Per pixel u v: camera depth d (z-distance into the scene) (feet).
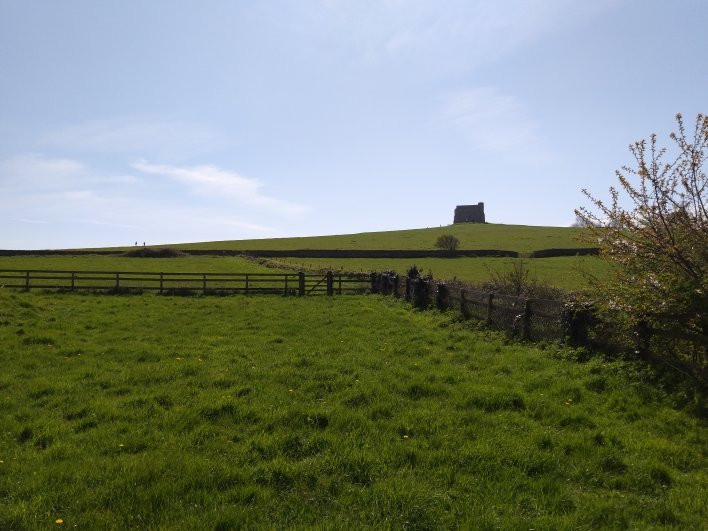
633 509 15.69
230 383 29.58
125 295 82.99
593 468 18.43
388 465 18.58
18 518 14.65
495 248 268.21
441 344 41.75
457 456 19.25
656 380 27.22
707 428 21.81
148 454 19.35
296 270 143.13
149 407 25.09
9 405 25.55
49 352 37.96
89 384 29.60
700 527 14.79
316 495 16.51
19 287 83.41
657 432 21.80
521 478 17.67
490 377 30.66
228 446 20.30
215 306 71.36
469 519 14.89
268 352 38.86
